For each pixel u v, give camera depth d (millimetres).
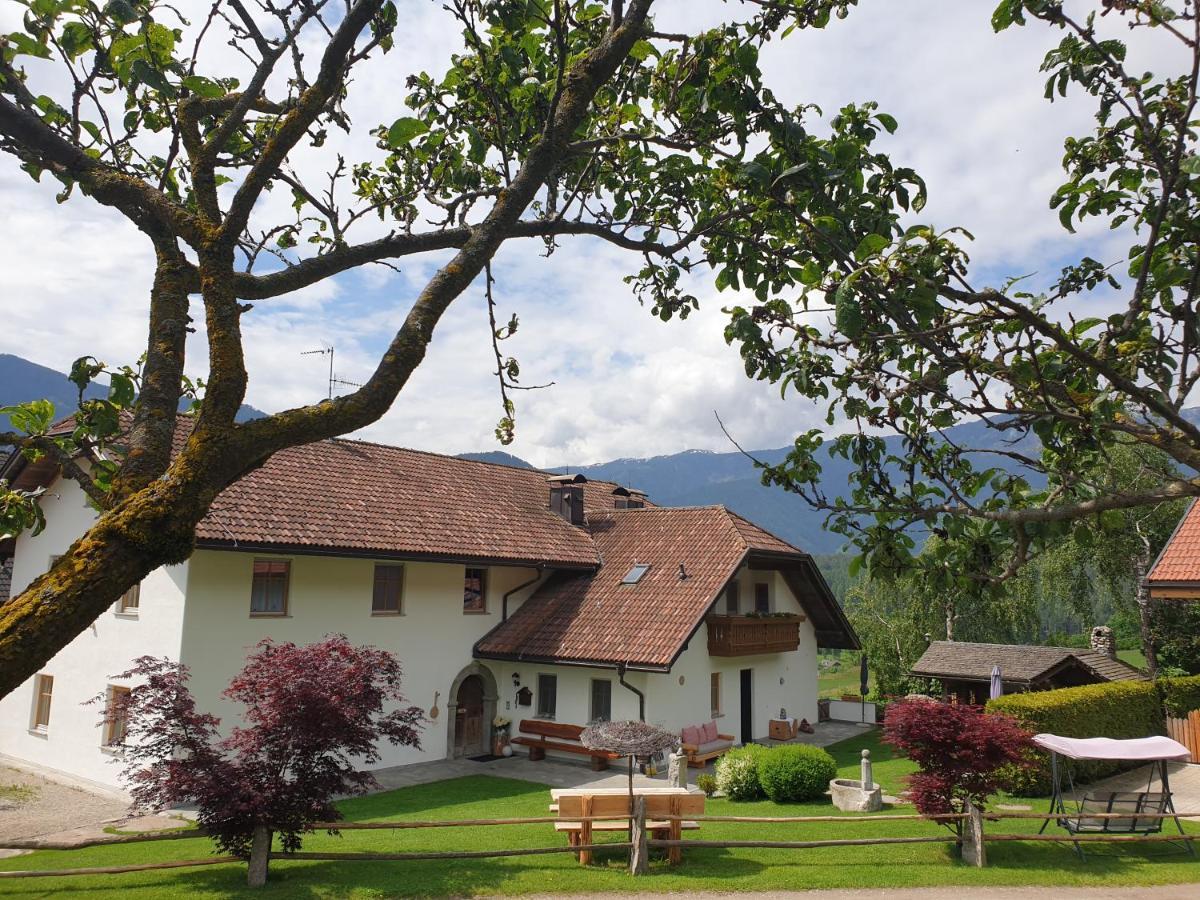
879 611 32125
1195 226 3350
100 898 8484
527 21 3998
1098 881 9664
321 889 8867
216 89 3842
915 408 3514
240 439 2402
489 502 21844
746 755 15281
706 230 4414
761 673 21891
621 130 4566
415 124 3643
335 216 4926
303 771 9000
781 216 3969
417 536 17938
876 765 18359
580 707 18047
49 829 12461
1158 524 26828
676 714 18172
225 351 2518
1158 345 3125
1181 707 18250
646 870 9969
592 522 24047
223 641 14789
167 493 2232
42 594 2033
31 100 3625
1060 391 3037
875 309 2953
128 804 13922
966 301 2758
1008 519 3350
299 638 15922
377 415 2686
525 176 3402
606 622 18688
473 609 19688
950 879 9695
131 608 15477
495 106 4664
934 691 27703
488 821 9906
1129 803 12445
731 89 3816
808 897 9086
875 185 3477
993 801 14266
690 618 17750
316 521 16422
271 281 3459
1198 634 27766
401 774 16734
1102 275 3926
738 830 11844
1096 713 16250
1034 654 22219
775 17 3936
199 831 8961
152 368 2879
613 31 3773
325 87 3068
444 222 4879
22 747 17078
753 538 21250
